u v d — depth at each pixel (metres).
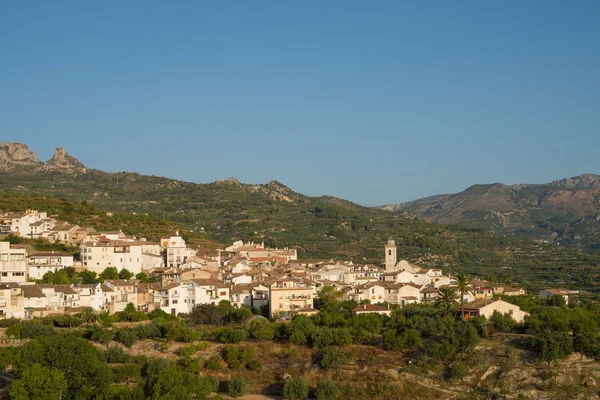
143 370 192.00
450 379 193.75
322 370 199.12
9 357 180.50
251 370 199.25
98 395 161.38
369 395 187.00
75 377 170.38
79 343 179.00
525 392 187.25
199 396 166.75
